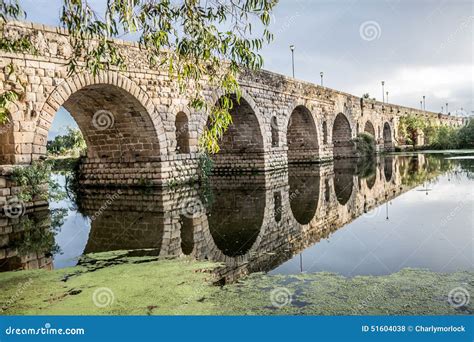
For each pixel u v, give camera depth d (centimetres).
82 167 2402
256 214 1493
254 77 3016
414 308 609
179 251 1005
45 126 1655
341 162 4391
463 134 6681
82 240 1148
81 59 1764
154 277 808
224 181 2608
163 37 728
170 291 727
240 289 717
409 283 705
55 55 1681
